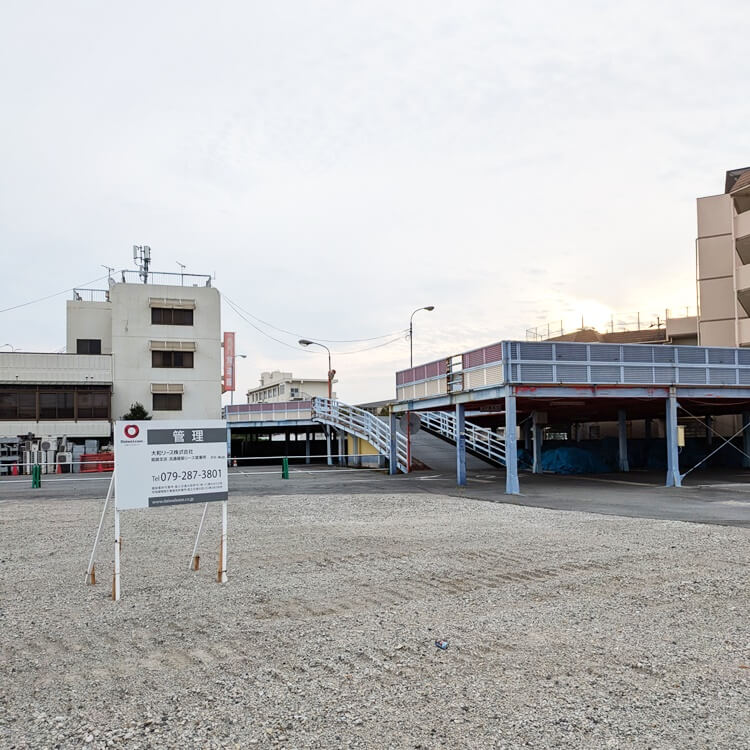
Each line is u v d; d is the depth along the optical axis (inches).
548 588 312.5
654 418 1454.2
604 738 160.9
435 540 459.2
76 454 1732.3
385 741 161.2
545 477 1099.3
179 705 184.7
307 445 1924.2
